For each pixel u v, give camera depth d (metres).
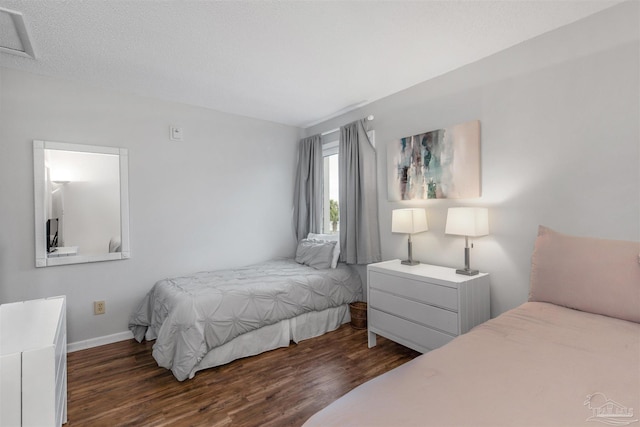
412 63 2.50
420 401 0.91
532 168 2.18
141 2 1.72
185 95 3.15
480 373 1.06
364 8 1.80
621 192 1.81
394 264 2.85
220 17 1.87
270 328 2.72
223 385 2.16
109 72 2.61
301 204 4.14
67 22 1.90
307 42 2.17
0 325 1.34
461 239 2.62
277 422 1.78
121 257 2.98
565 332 1.39
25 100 2.57
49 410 1.09
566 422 0.81
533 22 1.97
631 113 1.77
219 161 3.63
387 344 2.84
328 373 2.32
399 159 3.06
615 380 1.00
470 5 1.79
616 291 1.55
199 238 3.48
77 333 2.79
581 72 1.95
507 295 2.31
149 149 3.16
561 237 1.88
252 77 2.73
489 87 2.39
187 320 2.27
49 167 2.66
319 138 3.97
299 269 3.43
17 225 2.54
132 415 1.85
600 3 1.80
